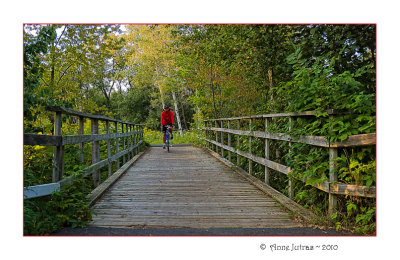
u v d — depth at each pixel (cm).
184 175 706
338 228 342
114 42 881
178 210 427
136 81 2598
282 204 447
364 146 353
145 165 871
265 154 582
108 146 659
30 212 321
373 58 462
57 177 370
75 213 360
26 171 388
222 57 805
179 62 1280
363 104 364
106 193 526
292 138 455
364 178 336
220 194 522
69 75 866
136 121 3431
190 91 2548
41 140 334
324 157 399
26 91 445
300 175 420
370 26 446
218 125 1147
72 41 827
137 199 486
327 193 400
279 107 606
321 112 391
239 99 1134
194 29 870
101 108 960
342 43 461
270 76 693
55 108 367
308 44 518
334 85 399
